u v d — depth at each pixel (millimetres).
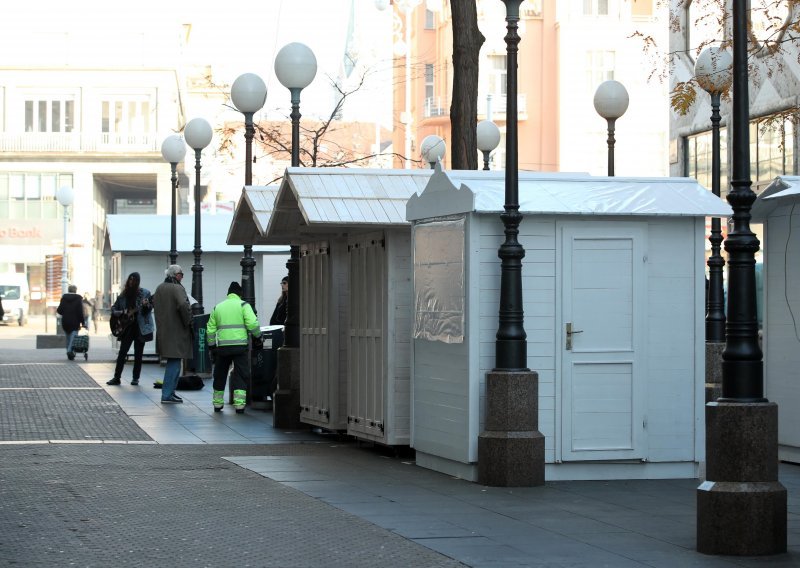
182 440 28000
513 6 21234
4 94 135250
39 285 136125
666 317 22297
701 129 53750
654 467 22250
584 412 21938
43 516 17375
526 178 22375
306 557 14883
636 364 22078
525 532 16734
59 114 136250
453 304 22094
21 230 135250
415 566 14516
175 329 36750
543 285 21875
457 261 21953
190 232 57406
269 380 35938
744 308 15516
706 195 22453
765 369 25750
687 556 15203
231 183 139250
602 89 36000
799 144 44656
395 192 25641
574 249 21969
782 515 15328
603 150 108938
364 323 26719
